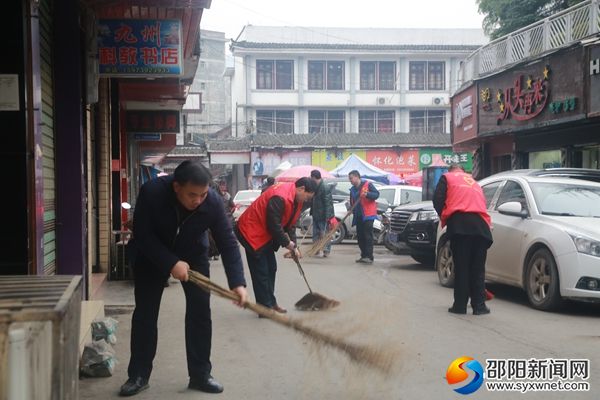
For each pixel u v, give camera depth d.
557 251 6.93
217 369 4.91
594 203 7.70
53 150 6.46
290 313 6.98
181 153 33.81
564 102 13.65
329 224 13.23
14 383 2.01
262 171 34.81
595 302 6.71
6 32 4.88
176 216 4.12
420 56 41.66
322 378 4.59
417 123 42.09
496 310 7.22
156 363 5.11
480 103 17.91
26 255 4.92
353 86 41.38
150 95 13.28
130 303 7.31
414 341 5.62
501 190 8.59
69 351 2.39
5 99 4.89
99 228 9.65
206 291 4.37
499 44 16.89
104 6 7.16
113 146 11.30
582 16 13.22
